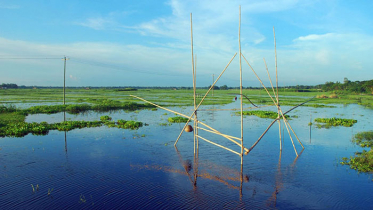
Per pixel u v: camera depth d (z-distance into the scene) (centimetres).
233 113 4288
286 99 7644
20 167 1502
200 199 1127
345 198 1141
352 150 1889
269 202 1106
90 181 1309
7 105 4466
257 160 1667
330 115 4031
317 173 1434
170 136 2355
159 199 1121
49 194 1157
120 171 1453
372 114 4178
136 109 4928
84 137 2277
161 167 1530
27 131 2433
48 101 5994
